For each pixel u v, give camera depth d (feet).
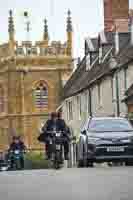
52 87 236.43
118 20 153.07
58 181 54.39
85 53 181.68
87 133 82.02
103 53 158.92
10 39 238.27
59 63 236.02
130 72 129.90
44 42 237.66
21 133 235.81
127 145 79.77
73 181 53.93
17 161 116.67
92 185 49.57
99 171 66.80
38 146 233.96
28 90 237.25
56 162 77.36
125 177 56.34
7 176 63.36
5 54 240.73
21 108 237.04
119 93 136.98
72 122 191.52
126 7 167.63
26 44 238.27
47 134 78.18
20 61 237.45
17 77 237.25
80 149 84.07
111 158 79.82
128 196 40.96
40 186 50.01
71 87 197.98
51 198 41.14
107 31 163.22
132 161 81.05
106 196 41.39
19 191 46.19
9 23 238.89
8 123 239.50
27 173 68.95
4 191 46.29
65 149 78.95
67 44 237.66
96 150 79.46
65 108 205.05
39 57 236.43
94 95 159.74
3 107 241.55
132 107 125.59
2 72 242.17
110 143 79.51
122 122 84.33
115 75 138.82
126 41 145.89
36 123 236.63
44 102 237.25
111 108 142.82
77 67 207.72
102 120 84.69
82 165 85.35
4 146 239.50
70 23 237.86
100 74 149.28
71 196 42.09
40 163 189.47
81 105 176.14
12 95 238.07
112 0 166.91
